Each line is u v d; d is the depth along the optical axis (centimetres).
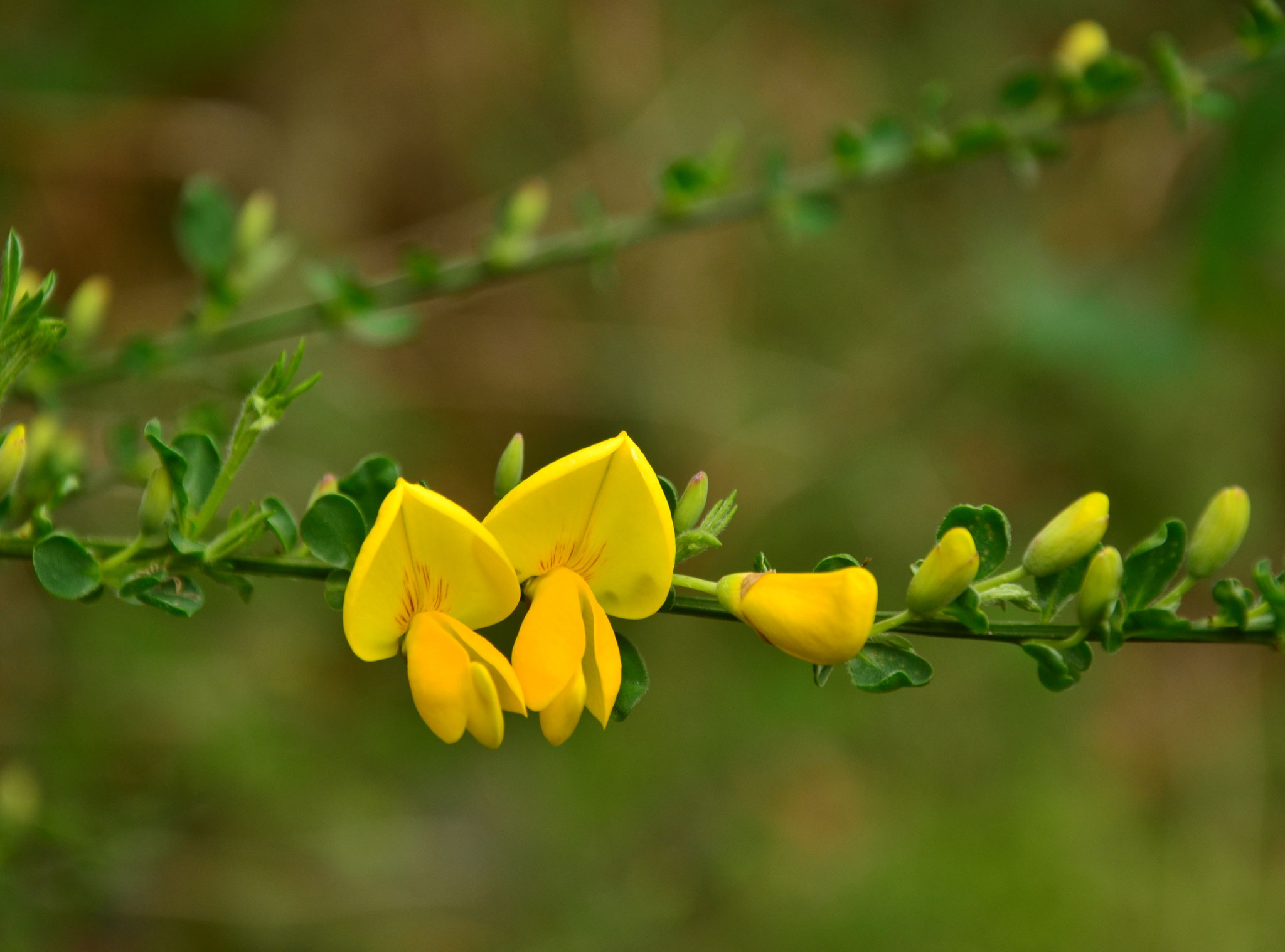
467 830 86
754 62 103
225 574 47
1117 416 100
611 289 98
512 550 47
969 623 47
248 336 55
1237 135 80
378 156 98
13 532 47
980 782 93
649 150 99
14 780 56
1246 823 97
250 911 75
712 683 93
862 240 102
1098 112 56
